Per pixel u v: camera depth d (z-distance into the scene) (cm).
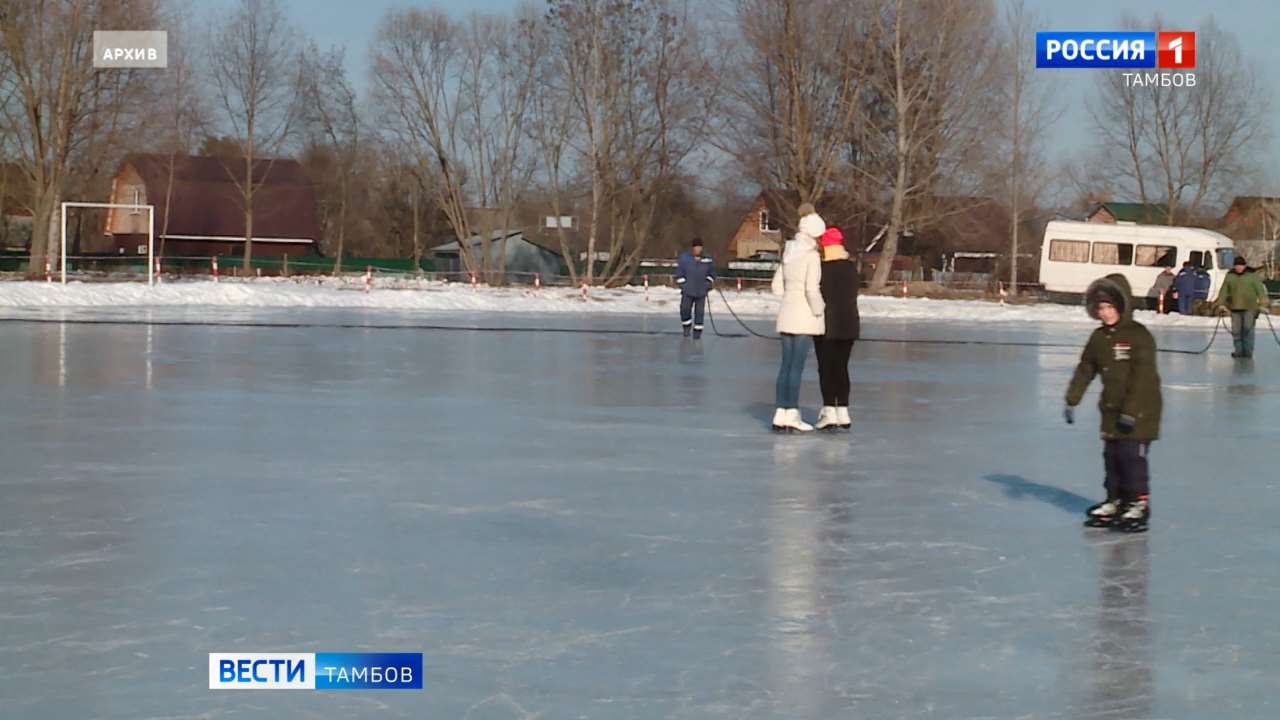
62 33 5794
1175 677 517
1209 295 5269
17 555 696
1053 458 1098
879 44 6022
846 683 506
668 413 1397
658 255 8094
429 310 4094
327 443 1120
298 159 9825
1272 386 1908
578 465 1028
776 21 5947
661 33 6519
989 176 6081
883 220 6719
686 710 473
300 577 655
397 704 477
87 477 934
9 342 2238
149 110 6172
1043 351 2644
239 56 7612
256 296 4219
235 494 877
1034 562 714
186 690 488
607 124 6538
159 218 8956
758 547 741
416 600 615
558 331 3020
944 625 588
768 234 9456
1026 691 499
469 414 1350
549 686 498
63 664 516
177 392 1498
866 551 735
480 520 805
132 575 655
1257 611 618
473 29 6856
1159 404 802
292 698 482
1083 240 5447
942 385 1802
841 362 1265
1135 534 793
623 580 661
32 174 6025
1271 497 928
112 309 3606
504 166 6962
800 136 5988
